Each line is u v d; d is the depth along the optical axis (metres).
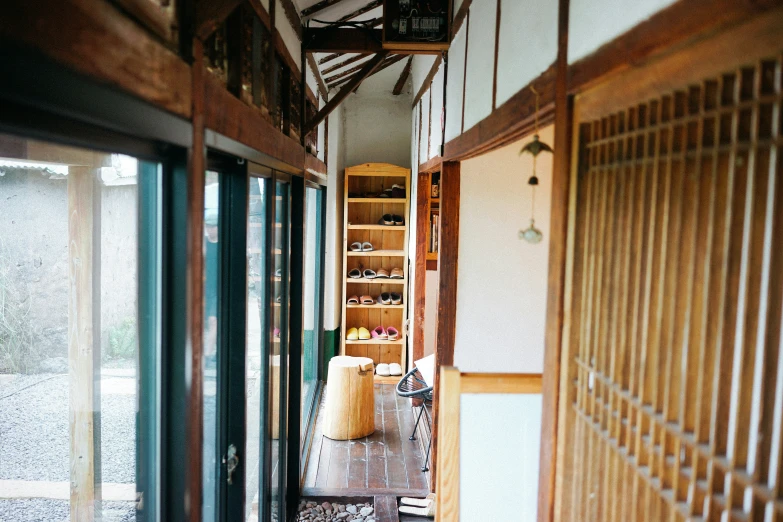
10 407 2.99
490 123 2.65
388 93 6.94
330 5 3.79
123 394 2.28
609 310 1.48
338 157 6.49
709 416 1.09
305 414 5.02
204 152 1.61
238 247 2.23
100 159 2.20
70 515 2.70
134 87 1.11
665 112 1.23
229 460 2.24
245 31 2.16
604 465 1.50
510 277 3.92
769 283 0.89
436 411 3.95
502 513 2.08
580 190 1.62
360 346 6.92
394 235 6.83
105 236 2.38
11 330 2.88
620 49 1.31
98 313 2.58
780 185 0.88
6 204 2.64
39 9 0.79
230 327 2.25
